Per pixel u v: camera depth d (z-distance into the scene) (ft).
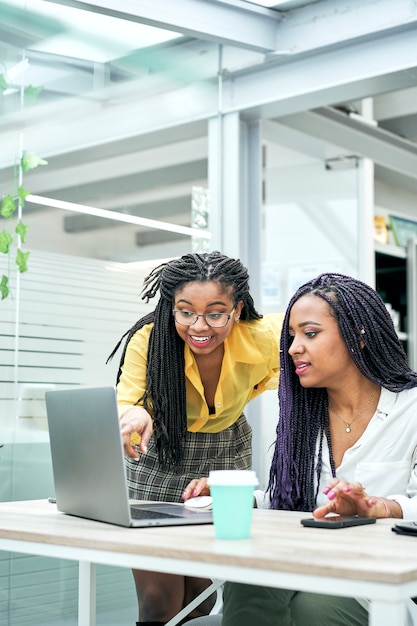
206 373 7.63
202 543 4.32
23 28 9.79
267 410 14.35
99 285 10.32
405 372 6.31
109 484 5.15
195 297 6.86
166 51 11.05
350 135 13.41
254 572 3.87
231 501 4.49
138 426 6.02
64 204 10.05
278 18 10.74
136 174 10.77
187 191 11.31
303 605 5.15
